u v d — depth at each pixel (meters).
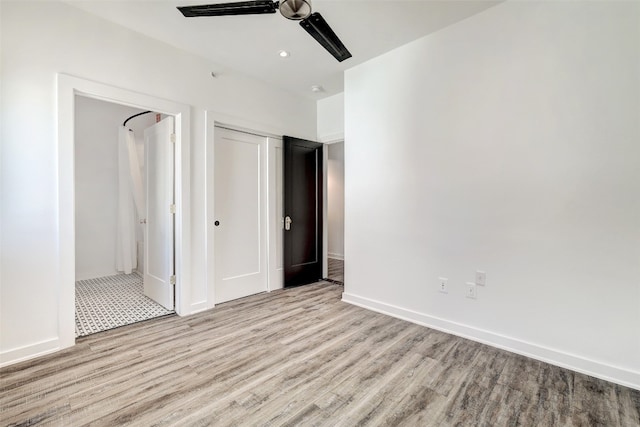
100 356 2.12
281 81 3.61
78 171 4.45
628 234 1.79
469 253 2.43
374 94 3.05
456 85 2.48
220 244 3.29
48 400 1.64
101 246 4.65
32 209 2.09
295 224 3.97
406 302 2.84
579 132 1.94
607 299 1.86
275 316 2.91
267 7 1.93
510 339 2.22
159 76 2.73
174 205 2.97
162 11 2.32
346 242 3.35
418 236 2.74
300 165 4.02
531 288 2.13
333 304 3.28
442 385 1.79
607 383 1.82
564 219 2.00
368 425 1.47
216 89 3.15
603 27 1.85
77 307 3.16
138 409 1.57
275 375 1.89
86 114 4.50
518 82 2.17
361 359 2.09
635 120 1.76
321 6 2.24
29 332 2.09
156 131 3.20
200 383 1.81
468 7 2.27
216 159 3.25
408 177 2.80
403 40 2.73
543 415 1.54
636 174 1.77
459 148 2.47
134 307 3.16
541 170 2.08
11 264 2.03
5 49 1.99
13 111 2.02
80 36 2.29
